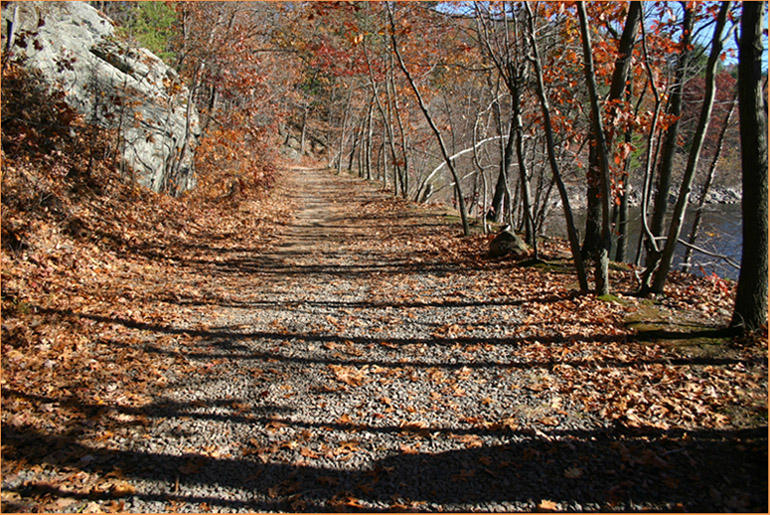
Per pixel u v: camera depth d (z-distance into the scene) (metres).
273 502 3.49
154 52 17.27
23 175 8.50
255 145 22.67
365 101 33.22
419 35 16.72
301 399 4.91
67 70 11.55
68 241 8.28
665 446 3.87
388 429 4.38
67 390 4.71
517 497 3.47
